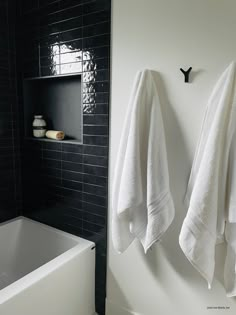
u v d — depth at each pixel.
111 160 1.50
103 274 1.65
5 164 1.91
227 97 1.04
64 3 1.55
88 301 1.65
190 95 1.21
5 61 1.80
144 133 1.26
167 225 1.22
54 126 1.94
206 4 1.12
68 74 1.60
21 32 1.79
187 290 1.37
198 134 1.21
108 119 1.47
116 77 1.40
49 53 1.67
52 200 1.84
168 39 1.23
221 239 1.17
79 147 1.62
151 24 1.26
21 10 1.76
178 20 1.19
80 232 1.72
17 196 2.03
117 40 1.37
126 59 1.36
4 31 1.77
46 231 1.84
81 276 1.55
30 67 1.80
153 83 1.25
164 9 1.22
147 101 1.24
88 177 1.61
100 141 1.52
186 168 1.26
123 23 1.34
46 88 1.94
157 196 1.21
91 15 1.44
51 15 1.62
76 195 1.69
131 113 1.25
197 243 1.11
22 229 1.98
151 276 1.47
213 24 1.11
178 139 1.27
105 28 1.40
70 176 1.70
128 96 1.38
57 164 1.76
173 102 1.25
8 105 1.87
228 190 1.10
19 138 1.97
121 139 1.30
